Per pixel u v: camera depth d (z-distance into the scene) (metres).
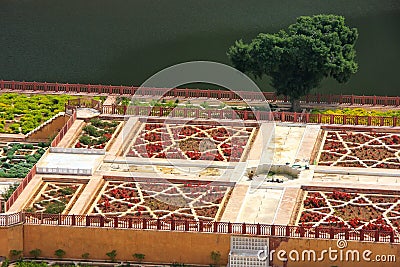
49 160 103.50
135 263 92.94
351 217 95.19
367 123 110.31
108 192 99.25
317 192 99.12
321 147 106.88
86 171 101.62
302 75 114.69
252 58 115.31
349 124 110.50
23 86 120.38
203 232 92.12
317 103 116.88
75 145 106.62
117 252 93.19
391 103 116.38
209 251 92.31
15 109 115.50
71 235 93.38
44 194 98.94
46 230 93.44
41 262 93.00
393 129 109.62
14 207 96.56
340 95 116.88
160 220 92.62
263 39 115.19
